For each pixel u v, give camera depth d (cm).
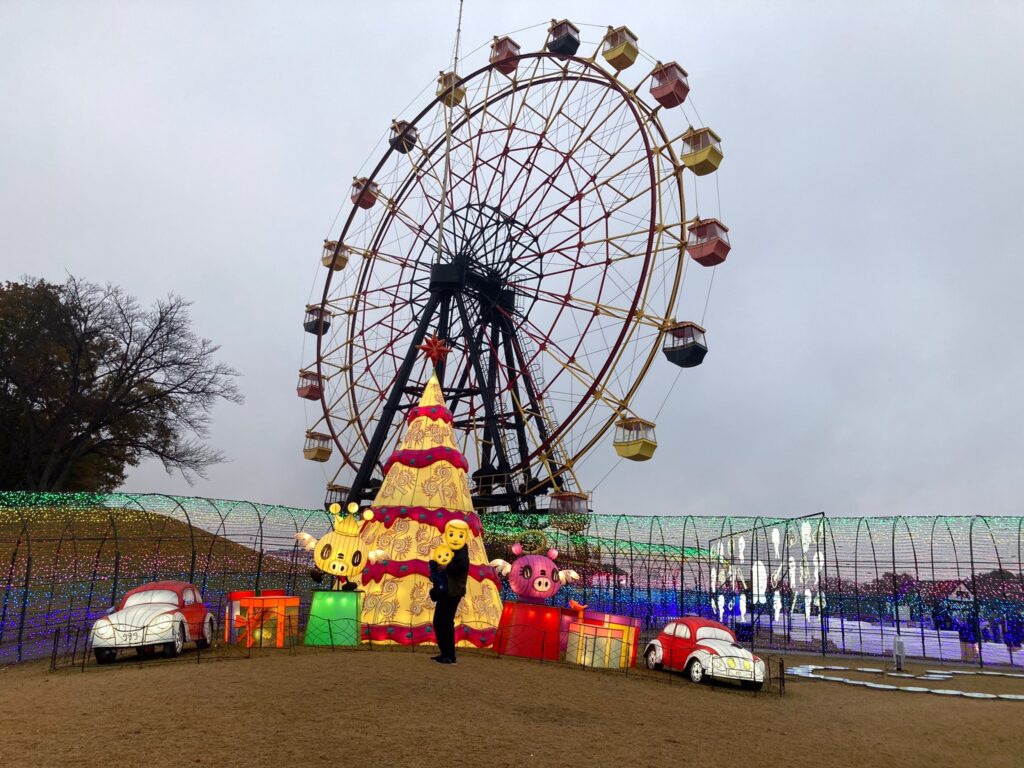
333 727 936
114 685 1212
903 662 2428
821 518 2830
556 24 4662
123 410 5338
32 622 2312
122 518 2741
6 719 959
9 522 2495
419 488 2344
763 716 1309
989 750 1091
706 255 3934
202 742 849
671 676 1820
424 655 1783
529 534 3362
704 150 4022
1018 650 2686
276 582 3156
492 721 1031
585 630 1962
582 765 852
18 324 5216
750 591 2892
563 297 4328
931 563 2711
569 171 4494
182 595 1894
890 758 1009
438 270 4678
